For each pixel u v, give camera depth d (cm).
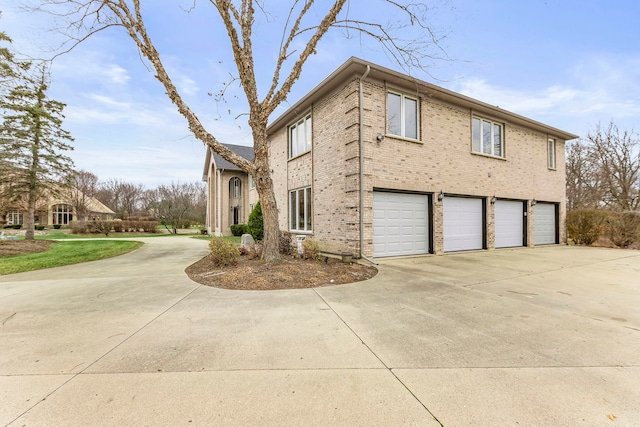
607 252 1080
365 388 226
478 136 1110
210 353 286
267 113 679
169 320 380
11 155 1389
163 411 199
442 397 214
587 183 2156
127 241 1584
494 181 1132
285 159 1265
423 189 943
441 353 285
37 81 1328
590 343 308
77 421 189
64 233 2395
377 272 686
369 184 840
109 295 504
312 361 269
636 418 191
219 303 453
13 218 3188
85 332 341
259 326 357
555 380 237
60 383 234
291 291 521
